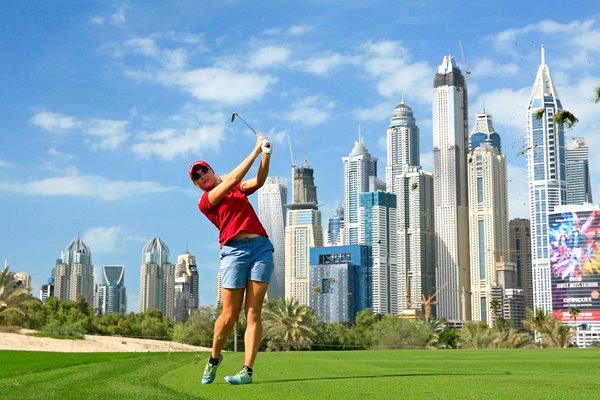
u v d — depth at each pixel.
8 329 62.19
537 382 10.62
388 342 114.88
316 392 8.88
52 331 66.88
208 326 102.75
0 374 12.80
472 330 121.00
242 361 17.59
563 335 123.56
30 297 72.81
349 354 32.59
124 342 55.25
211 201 10.66
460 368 16.53
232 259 10.53
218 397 8.29
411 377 11.64
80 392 8.76
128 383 10.32
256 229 10.67
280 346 93.81
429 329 119.56
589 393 8.83
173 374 12.35
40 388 9.34
